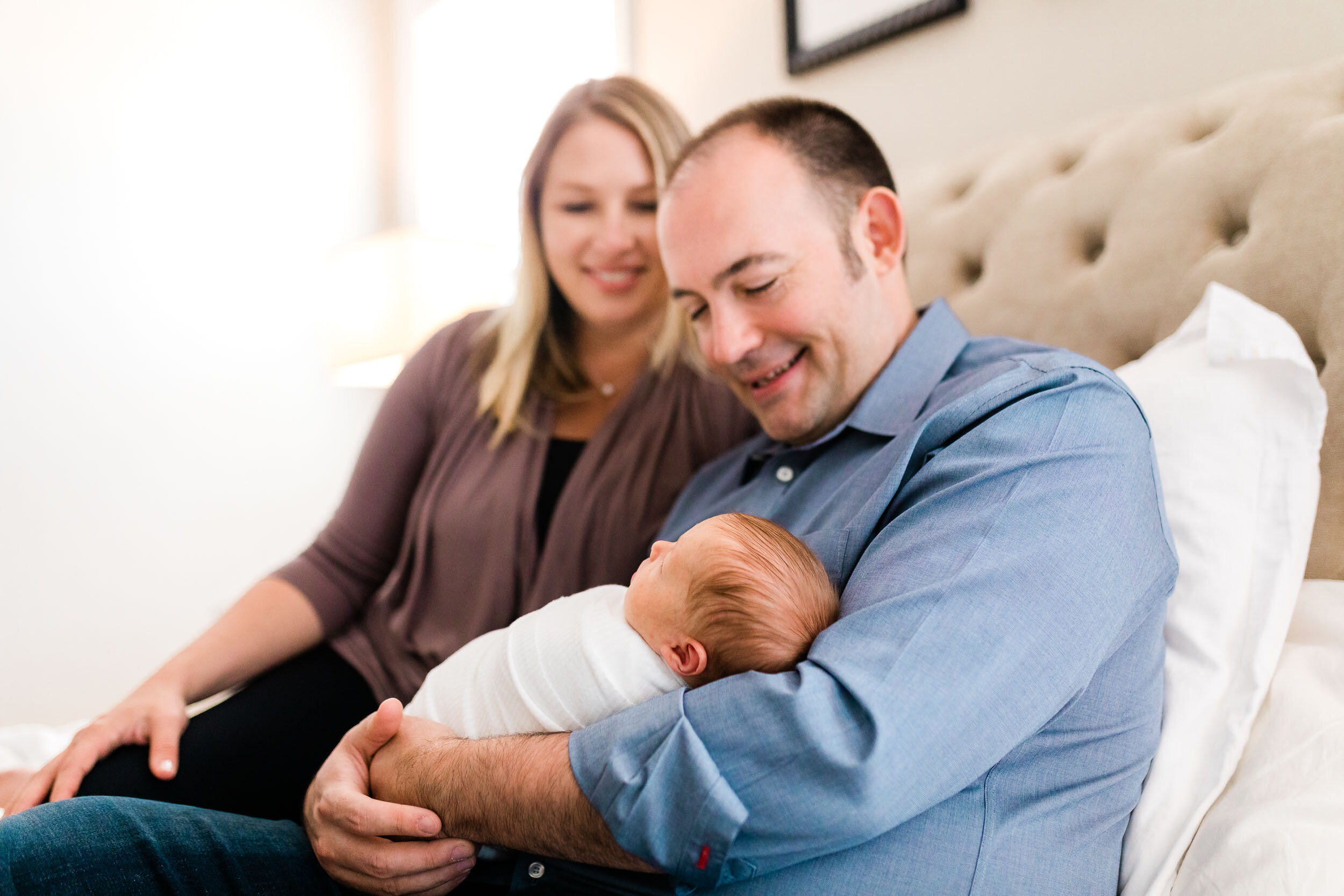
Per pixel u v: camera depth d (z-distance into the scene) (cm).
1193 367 92
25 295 239
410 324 240
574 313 133
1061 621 60
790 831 56
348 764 75
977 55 165
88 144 251
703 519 106
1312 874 61
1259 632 77
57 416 242
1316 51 121
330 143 303
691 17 228
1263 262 99
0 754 128
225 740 103
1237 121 109
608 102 126
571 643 74
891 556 67
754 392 97
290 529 283
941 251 147
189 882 72
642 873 65
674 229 92
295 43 296
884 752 54
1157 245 113
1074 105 150
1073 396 72
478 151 306
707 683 69
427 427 136
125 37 259
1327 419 88
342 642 123
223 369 272
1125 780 72
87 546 246
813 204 89
